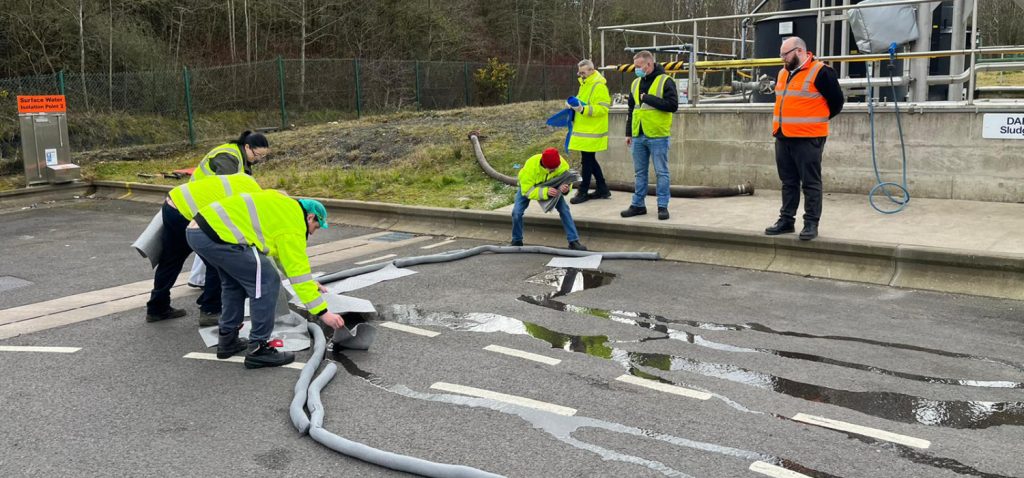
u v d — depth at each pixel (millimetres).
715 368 5098
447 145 14953
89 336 6195
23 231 11688
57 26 24094
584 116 9992
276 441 4191
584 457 3895
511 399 4664
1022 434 4039
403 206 10875
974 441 3971
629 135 9289
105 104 22828
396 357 5477
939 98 11578
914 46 10117
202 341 6008
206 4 31891
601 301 6758
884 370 4980
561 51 45438
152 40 28062
